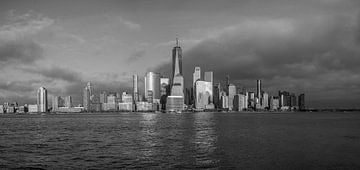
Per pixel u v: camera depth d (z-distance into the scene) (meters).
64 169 69.81
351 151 87.62
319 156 79.56
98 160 79.25
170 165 71.31
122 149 98.75
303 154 82.94
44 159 82.25
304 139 119.69
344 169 65.25
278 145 102.19
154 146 104.81
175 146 103.81
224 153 86.56
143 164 73.00
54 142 122.62
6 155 89.50
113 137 140.50
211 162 73.75
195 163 72.94
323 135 135.62
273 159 76.12
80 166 72.38
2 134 165.88
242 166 68.81
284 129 175.88
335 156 79.38
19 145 113.50
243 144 106.00
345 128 179.88
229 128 188.50
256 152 87.31
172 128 196.25
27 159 82.56
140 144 111.19
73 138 138.88
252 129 178.12
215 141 116.31
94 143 116.94
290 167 67.19
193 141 117.56
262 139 121.38
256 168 66.69
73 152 93.81
